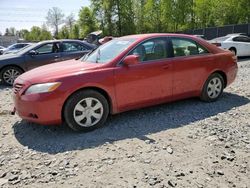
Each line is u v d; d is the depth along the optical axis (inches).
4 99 283.0
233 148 159.6
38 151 158.1
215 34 1344.7
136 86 195.6
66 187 124.5
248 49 637.9
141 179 129.5
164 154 152.1
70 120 176.9
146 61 201.3
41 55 369.1
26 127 194.5
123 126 191.5
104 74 183.2
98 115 185.8
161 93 208.7
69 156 151.1
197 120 201.9
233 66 251.6
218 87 244.8
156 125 192.9
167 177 131.2
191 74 222.1
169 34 216.8
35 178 131.9
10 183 128.3
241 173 135.6
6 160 148.7
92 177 131.6
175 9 1913.1
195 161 145.3
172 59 211.9
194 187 124.3
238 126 190.9
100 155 151.5
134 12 2047.2
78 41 393.7
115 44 212.5
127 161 145.0
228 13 1561.3
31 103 170.4
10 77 362.6
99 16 2034.9
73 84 173.9
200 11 1830.7
